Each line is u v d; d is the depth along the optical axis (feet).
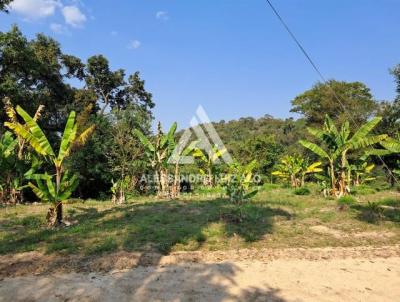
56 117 89.92
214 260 22.77
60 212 33.06
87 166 74.28
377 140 50.39
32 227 32.01
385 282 20.04
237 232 29.55
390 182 83.92
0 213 40.78
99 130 75.97
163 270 20.44
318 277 20.45
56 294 17.02
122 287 17.93
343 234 29.86
